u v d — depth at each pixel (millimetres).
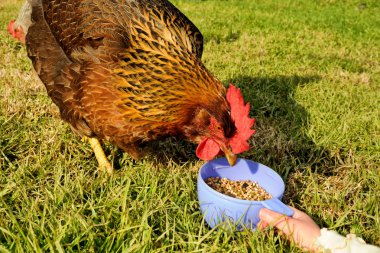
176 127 561
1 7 1987
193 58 555
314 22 1876
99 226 493
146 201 544
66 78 572
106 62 536
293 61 1258
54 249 445
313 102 947
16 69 1031
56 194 540
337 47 1478
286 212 493
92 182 594
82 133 605
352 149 756
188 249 465
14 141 691
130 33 559
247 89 985
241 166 617
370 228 541
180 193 595
